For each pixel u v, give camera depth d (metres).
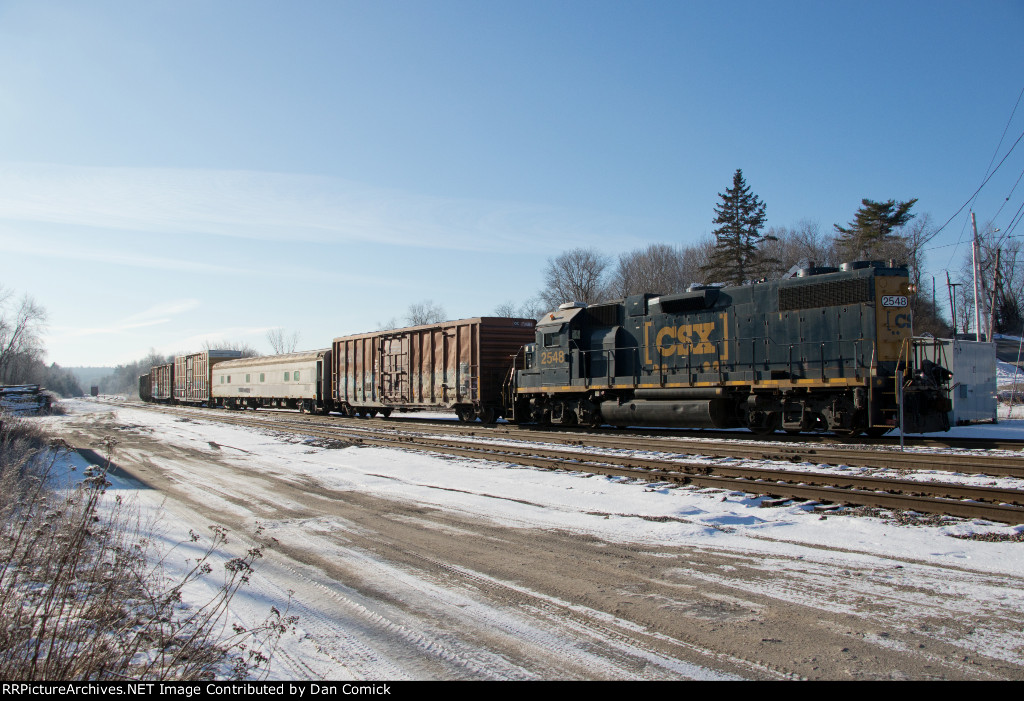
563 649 4.95
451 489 11.74
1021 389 40.03
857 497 9.50
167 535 8.53
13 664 4.30
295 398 39.25
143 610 5.58
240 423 30.55
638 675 4.48
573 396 22.81
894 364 15.60
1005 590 5.83
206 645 4.93
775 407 17.69
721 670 4.51
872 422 15.45
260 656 4.58
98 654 4.49
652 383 19.98
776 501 9.70
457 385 27.03
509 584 6.46
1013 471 11.20
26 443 15.80
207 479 13.41
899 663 4.52
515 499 10.63
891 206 60.12
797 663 4.57
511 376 25.39
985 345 26.22
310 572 6.97
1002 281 67.75
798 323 17.06
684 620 5.42
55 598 5.46
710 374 18.66
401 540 8.21
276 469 14.80
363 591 6.34
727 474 12.18
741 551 7.32
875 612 5.44
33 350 79.75
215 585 6.49
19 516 7.76
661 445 16.38
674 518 8.87
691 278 74.06
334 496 11.35
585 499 10.43
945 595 5.77
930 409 15.96
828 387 16.36
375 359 32.38
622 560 7.12
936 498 9.20
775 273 67.25
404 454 16.81
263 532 8.75
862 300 15.88
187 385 56.03
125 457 17.33
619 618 5.52
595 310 22.53
